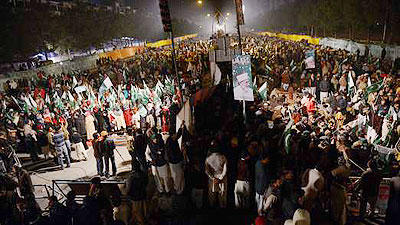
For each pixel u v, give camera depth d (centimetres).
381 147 1030
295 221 614
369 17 3388
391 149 1007
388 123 1092
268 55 2992
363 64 2223
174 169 902
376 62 2139
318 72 2139
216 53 1561
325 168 816
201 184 872
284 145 937
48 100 1803
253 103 1489
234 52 1545
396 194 636
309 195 735
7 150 1243
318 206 768
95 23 4928
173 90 1919
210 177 851
